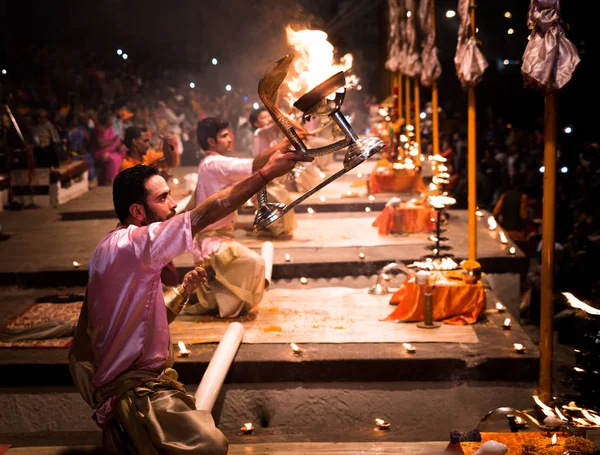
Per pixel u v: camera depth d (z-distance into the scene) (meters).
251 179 3.56
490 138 18.16
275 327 6.51
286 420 5.85
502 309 6.87
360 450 4.34
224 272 6.70
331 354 5.88
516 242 11.05
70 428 5.88
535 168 15.09
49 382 5.83
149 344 3.86
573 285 9.26
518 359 5.77
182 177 14.62
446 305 6.61
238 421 5.86
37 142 14.13
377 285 7.66
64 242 9.80
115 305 3.75
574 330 7.98
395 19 13.52
